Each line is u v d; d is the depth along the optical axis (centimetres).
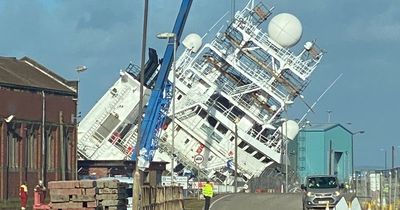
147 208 3603
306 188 4741
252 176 9106
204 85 9388
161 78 6731
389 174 4781
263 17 9525
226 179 9175
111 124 8850
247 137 9212
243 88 9325
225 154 9269
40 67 7750
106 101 8950
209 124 9369
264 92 9319
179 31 6794
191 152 9294
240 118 9319
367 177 5503
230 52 9406
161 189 4025
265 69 9356
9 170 6744
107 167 7675
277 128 9338
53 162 7319
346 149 11938
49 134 7294
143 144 6550
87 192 3294
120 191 3522
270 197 6188
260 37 9412
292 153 10088
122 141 8788
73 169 7600
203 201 6103
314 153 11606
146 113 6638
